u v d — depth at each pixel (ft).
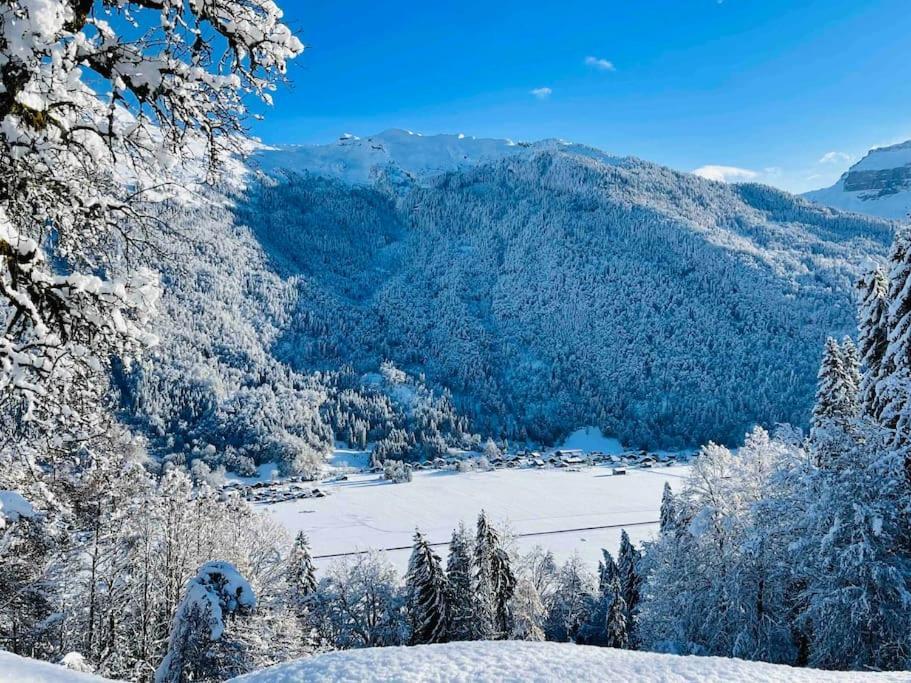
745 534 71.67
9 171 17.62
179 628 55.62
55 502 36.24
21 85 16.15
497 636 112.88
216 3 19.76
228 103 21.35
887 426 60.95
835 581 55.93
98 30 18.92
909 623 51.75
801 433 68.18
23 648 56.18
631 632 147.74
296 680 17.85
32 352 17.93
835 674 17.63
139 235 20.24
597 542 276.00
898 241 66.44
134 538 76.59
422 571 106.42
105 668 64.90
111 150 18.78
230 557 93.09
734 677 16.98
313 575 139.64
